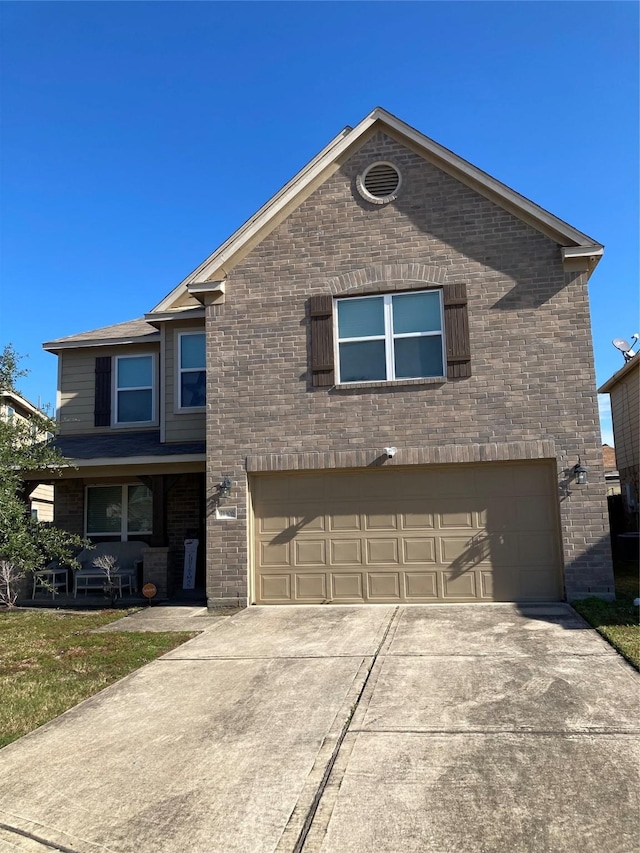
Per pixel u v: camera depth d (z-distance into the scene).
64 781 4.91
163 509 13.56
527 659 7.37
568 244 10.99
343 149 11.81
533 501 10.84
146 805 4.50
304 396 11.55
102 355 15.88
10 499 10.15
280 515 11.59
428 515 11.12
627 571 14.47
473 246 11.28
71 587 14.79
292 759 5.09
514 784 4.52
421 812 4.22
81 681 7.32
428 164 11.60
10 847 4.08
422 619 9.66
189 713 6.23
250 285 11.98
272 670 7.45
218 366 11.91
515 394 10.88
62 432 15.79
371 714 5.93
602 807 4.18
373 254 11.61
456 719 5.71
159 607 12.01
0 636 9.72
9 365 11.15
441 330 11.34
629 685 6.40
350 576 11.24
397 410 11.22
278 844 3.96
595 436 10.59
